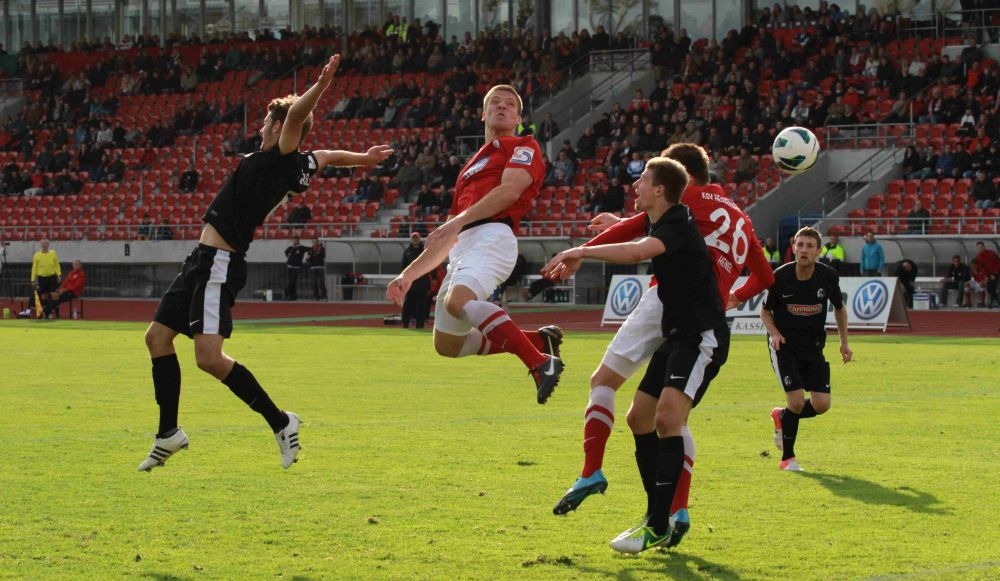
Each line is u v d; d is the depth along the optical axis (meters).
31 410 16.62
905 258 44.97
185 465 12.28
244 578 8.05
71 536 9.22
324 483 11.35
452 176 51.94
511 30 62.50
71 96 64.38
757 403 17.67
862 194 46.91
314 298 51.88
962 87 49.81
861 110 50.53
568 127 56.00
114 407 16.98
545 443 13.83
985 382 20.42
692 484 11.47
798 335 12.59
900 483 11.50
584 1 61.03
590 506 10.45
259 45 65.44
